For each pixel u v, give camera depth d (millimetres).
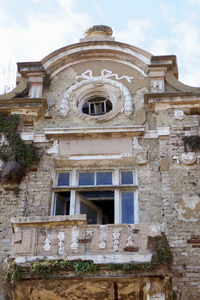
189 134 13055
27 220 10883
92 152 13148
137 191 12750
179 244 11359
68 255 10484
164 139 13086
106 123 13719
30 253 10578
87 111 14430
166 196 12109
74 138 13422
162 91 14148
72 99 14266
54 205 12711
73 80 14688
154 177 12664
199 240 11391
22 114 13844
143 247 10539
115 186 12812
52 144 13398
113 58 15016
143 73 14688
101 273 10219
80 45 15023
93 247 10594
